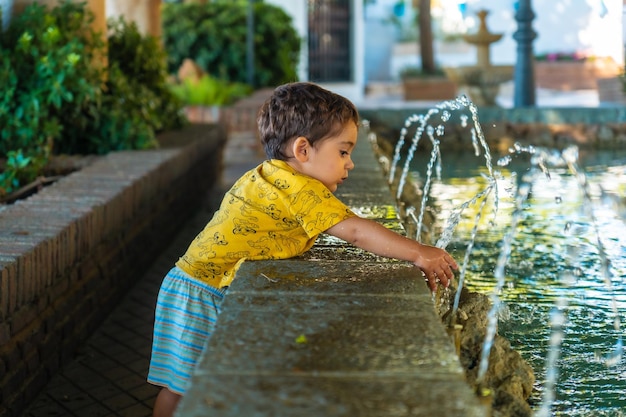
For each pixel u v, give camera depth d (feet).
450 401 4.84
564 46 70.03
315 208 7.35
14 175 15.16
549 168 23.47
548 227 15.66
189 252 7.78
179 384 7.42
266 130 7.65
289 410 4.70
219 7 44.88
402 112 30.12
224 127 26.99
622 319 10.61
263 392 4.93
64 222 11.06
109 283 13.25
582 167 24.03
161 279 15.44
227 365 5.33
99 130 18.71
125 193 13.74
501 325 10.39
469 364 7.84
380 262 7.84
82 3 19.06
